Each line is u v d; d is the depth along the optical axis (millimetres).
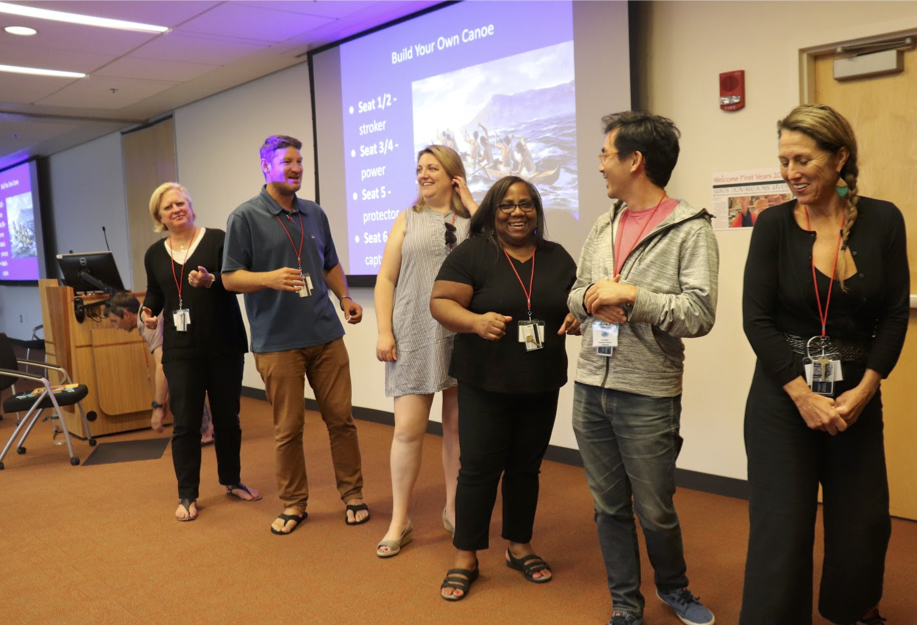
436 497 3496
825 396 1734
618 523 2133
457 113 4406
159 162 7594
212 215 6844
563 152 3832
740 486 3359
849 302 1731
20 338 11164
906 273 1747
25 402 4398
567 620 2262
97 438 4988
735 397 3346
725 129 3258
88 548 2988
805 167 1687
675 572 2164
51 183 10078
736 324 3301
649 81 3506
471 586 2510
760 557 1826
